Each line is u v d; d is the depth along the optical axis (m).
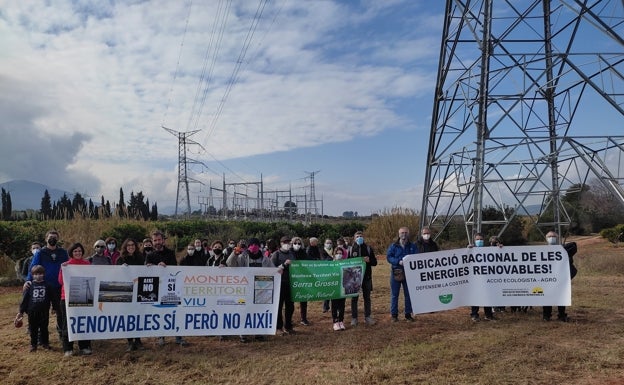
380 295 15.47
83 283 8.84
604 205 42.75
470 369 7.58
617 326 10.34
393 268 11.46
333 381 7.08
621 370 7.43
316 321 11.80
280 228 38.66
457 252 11.35
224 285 9.68
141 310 9.15
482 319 11.30
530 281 11.16
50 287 9.12
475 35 16.08
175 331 9.34
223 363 8.14
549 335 9.65
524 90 16.06
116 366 8.00
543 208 18.22
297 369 7.79
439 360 8.05
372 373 7.41
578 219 42.56
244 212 80.56
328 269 10.66
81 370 7.80
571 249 11.19
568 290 10.96
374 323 11.12
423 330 10.30
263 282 9.92
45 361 8.30
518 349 8.62
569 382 6.95
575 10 14.87
